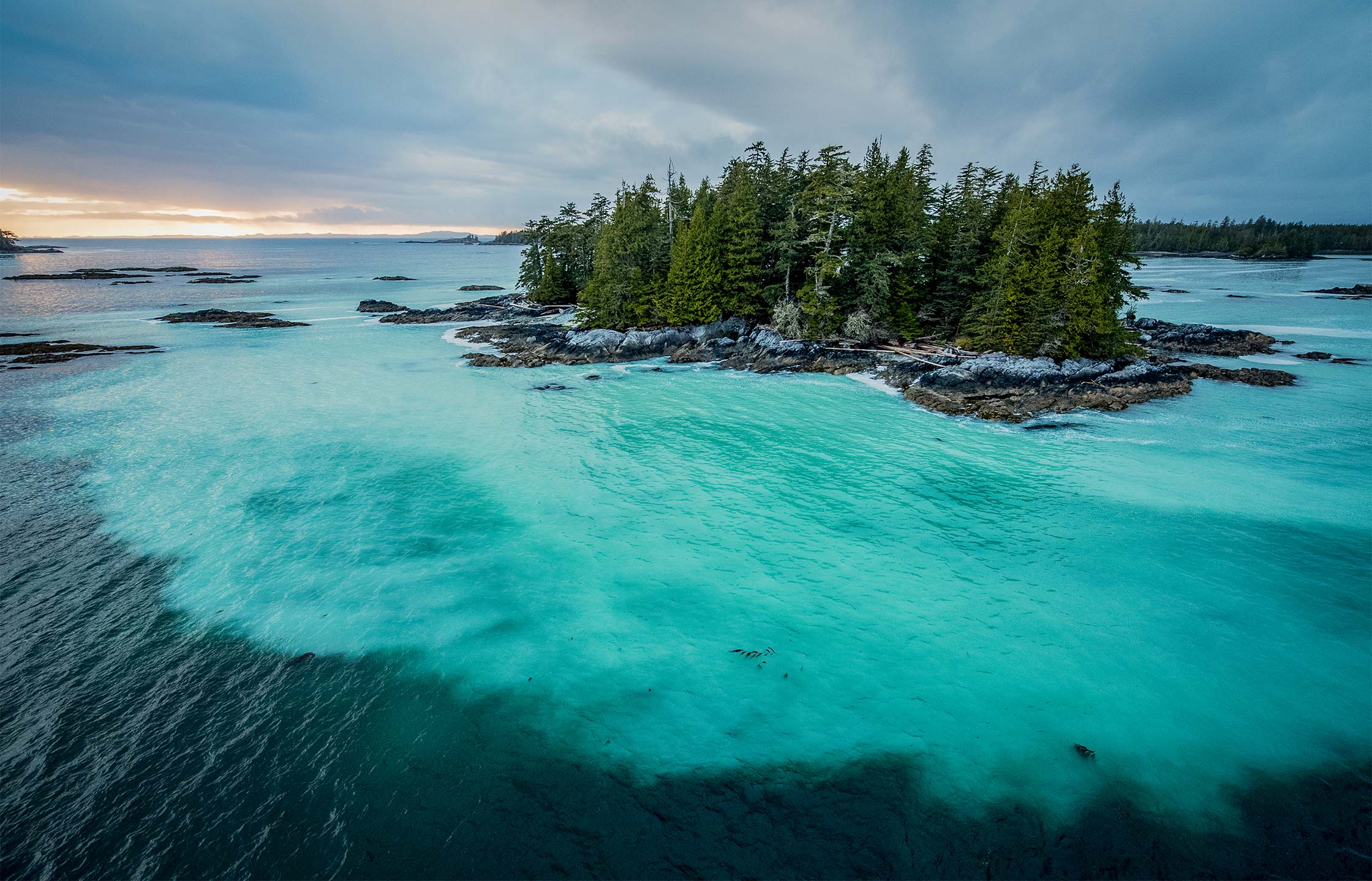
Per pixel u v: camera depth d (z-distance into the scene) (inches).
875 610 794.8
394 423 1542.8
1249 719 607.5
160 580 846.5
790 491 1148.5
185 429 1473.9
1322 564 876.6
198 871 459.2
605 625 768.3
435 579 864.3
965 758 565.0
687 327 2591.0
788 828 497.4
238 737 585.3
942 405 1656.0
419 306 3902.6
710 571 888.3
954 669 684.7
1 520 1006.4
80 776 538.0
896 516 1045.2
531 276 3870.6
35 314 3538.4
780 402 1771.7
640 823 501.7
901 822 501.7
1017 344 1910.7
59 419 1542.8
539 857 473.1
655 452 1352.1
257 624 756.6
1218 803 518.0
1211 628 746.2
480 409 1681.8
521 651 717.9
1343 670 673.6
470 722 609.6
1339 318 3181.6
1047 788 533.3
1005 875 456.4
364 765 556.4
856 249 2290.8
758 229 2436.0
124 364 2209.6
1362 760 559.5
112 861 465.4
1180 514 1031.6
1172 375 1851.6
